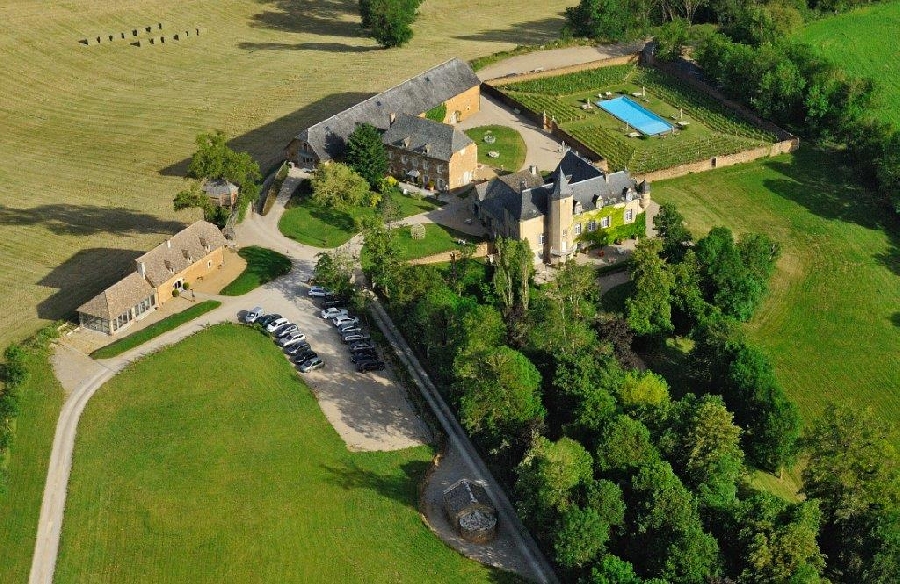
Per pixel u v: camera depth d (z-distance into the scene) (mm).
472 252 179875
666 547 116125
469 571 121188
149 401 148625
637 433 129375
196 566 121812
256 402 148750
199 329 164125
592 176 186125
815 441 131375
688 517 118750
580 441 135375
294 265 180625
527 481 123938
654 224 184125
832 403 141875
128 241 190500
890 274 188000
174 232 193625
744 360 148625
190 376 153625
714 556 115938
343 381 153875
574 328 152625
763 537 115375
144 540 125500
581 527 116312
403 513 129625
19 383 149750
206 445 140625
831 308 178500
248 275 177375
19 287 175875
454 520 126688
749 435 143375
